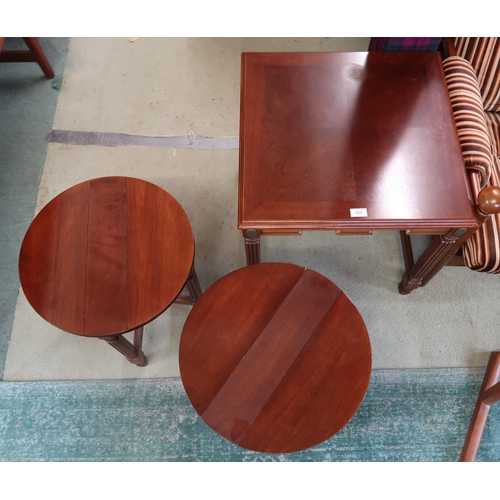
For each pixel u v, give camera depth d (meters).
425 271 1.24
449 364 1.34
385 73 1.15
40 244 1.04
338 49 1.87
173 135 1.71
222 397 0.91
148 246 1.03
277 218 0.98
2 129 1.73
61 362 1.36
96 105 1.78
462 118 1.07
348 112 1.09
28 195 1.61
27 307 1.43
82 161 1.67
